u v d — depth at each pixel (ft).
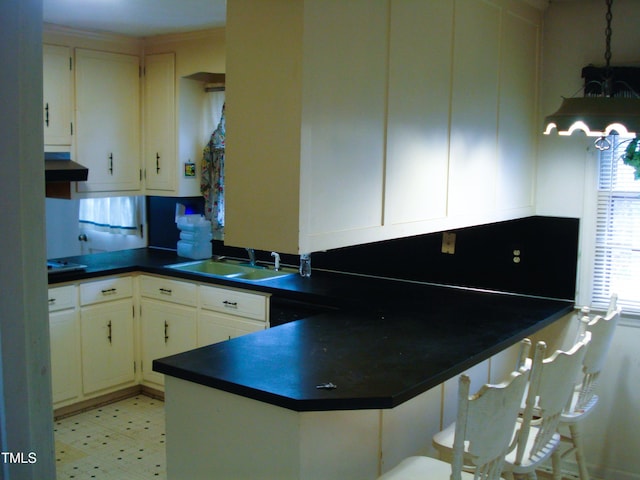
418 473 6.77
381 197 7.72
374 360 7.43
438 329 8.96
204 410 7.06
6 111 1.55
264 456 6.61
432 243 12.06
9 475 1.62
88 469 10.95
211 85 14.75
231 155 7.00
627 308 10.75
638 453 10.72
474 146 9.57
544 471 11.00
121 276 13.92
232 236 7.09
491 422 5.94
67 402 13.07
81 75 13.78
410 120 8.10
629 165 10.44
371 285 11.96
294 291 11.35
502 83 10.18
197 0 10.95
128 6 11.42
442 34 8.57
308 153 6.54
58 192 13.94
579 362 7.61
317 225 6.76
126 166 14.94
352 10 6.97
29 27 1.58
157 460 11.33
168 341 13.82
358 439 7.25
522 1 10.48
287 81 6.48
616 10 10.59
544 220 11.30
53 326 12.61
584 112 8.20
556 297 11.16
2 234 1.56
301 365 7.22
